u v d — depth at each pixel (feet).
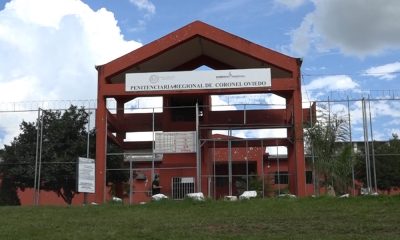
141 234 43.09
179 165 115.03
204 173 113.29
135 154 100.07
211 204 64.54
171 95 105.81
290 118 108.58
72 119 122.11
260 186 115.75
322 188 88.17
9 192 129.49
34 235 44.37
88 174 85.10
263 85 101.71
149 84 103.71
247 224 47.62
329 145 84.69
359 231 42.42
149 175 127.65
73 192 120.16
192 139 98.94
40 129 100.58
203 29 106.01
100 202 94.94
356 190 102.78
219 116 121.70
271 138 108.27
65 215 58.85
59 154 120.26
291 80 101.40
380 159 134.92
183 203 66.23
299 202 62.39
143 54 106.11
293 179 107.86
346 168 83.56
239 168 153.58
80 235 43.37
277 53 102.89
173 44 106.22
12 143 123.65
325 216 51.13
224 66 124.47
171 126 121.08
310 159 88.84
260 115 121.08
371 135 92.07
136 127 123.44
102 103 104.01
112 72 105.40
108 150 116.16
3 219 55.77
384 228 43.37
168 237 41.50
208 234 42.47
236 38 104.94
